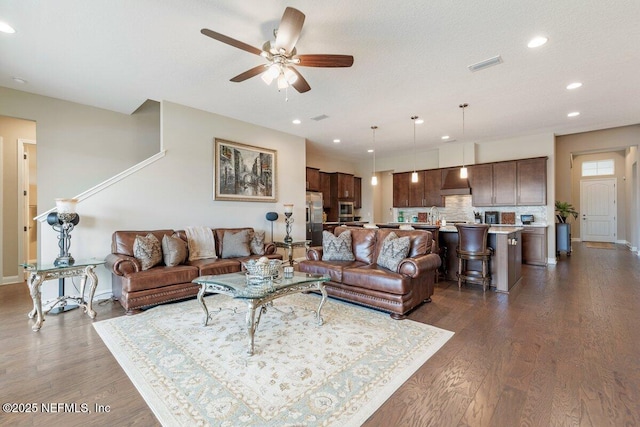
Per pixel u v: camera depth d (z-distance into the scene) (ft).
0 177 14.88
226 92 13.09
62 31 8.54
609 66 10.61
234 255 14.42
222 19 8.04
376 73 11.16
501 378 6.34
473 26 8.30
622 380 6.20
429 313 10.37
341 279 11.46
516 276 14.49
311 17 7.89
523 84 12.16
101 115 15.11
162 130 14.16
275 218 18.03
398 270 10.62
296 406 5.46
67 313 10.47
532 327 9.04
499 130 19.30
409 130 19.33
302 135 20.63
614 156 30.60
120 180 13.08
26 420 5.13
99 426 4.97
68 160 14.15
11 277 15.11
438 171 24.50
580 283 14.28
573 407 5.39
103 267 12.64
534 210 20.71
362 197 31.19
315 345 7.91
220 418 5.15
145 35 8.78
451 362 7.02
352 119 16.92
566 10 7.61
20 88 12.64
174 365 6.89
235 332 8.75
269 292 8.10
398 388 6.01
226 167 16.42
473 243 13.38
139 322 9.54
